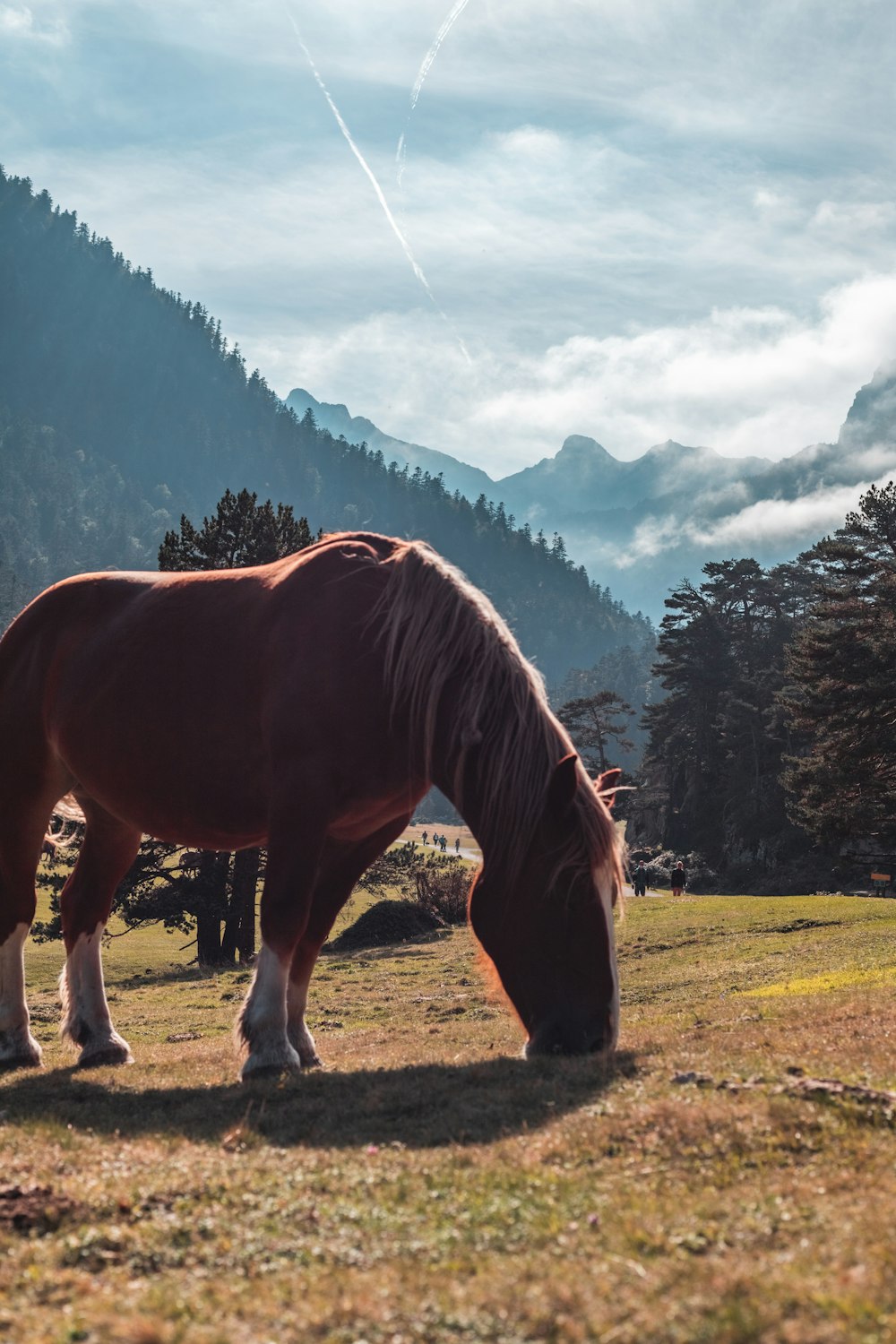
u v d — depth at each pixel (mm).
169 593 8047
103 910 8758
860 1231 3227
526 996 6324
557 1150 4418
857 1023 7473
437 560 7109
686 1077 5461
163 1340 2746
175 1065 8070
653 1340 2658
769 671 79875
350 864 7734
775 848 73438
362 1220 3713
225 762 7398
